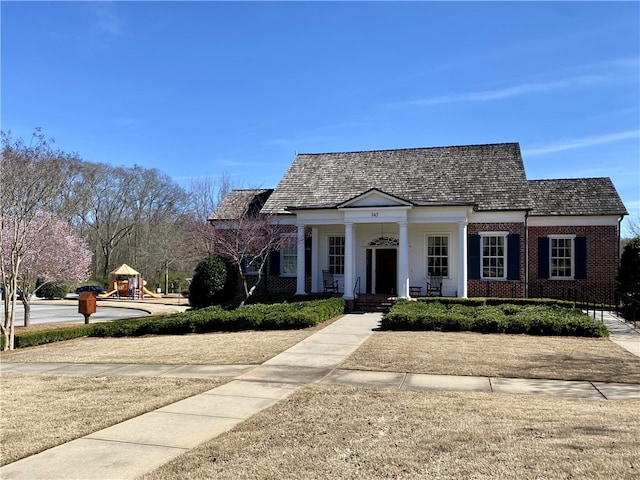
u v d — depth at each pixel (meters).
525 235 24.66
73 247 23.97
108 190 69.00
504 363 11.99
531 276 25.83
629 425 7.24
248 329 18.52
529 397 9.12
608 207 25.27
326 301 21.69
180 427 7.59
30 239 20.36
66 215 23.50
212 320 18.80
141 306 36.19
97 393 9.85
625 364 11.83
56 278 23.42
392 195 23.30
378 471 5.67
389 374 11.17
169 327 19.14
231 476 5.63
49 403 9.12
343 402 8.80
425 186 26.69
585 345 14.23
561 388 9.88
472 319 16.95
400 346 14.23
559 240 25.77
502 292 24.75
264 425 7.51
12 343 17.52
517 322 16.45
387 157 29.61
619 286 21.72
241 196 31.33
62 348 16.59
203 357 13.53
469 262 25.20
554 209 25.84
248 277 28.44
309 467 5.84
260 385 10.33
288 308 20.20
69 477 5.76
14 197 18.22
